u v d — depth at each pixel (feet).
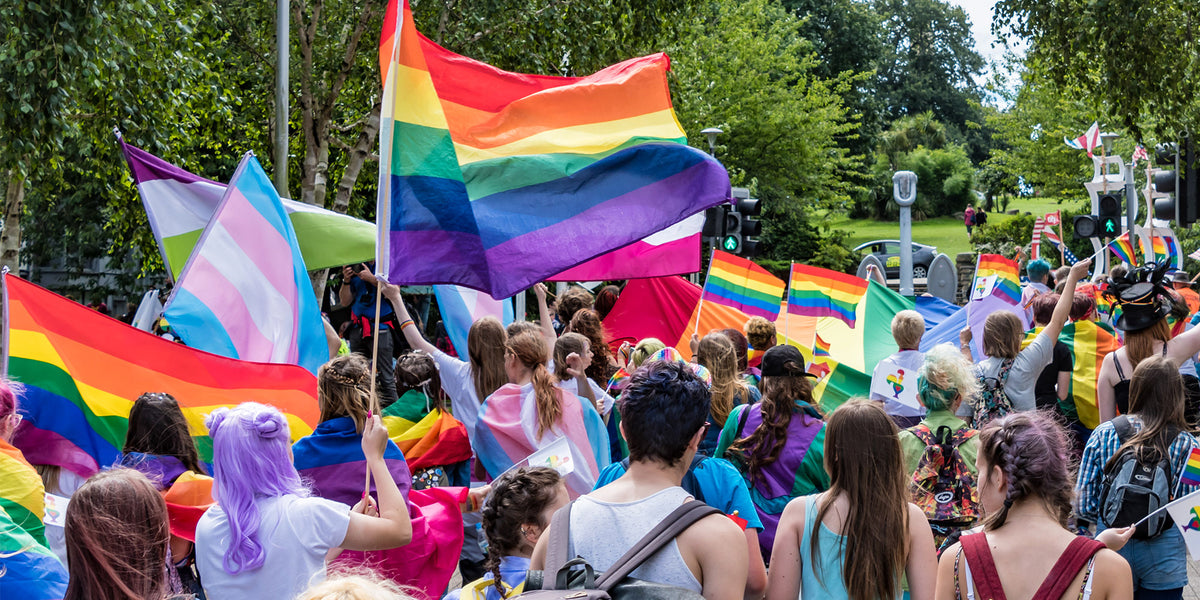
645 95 17.11
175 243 19.95
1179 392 14.74
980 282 30.73
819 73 197.67
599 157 16.42
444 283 15.66
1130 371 19.21
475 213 15.79
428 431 17.92
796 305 31.91
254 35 55.01
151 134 42.16
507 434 16.01
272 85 54.39
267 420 11.25
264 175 18.62
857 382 26.96
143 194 19.77
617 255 21.61
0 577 9.45
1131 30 56.24
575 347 17.49
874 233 205.26
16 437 14.32
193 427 15.39
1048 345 19.89
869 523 10.79
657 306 32.45
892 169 219.82
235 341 17.52
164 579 9.50
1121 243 36.86
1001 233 167.94
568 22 54.34
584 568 9.17
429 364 18.37
